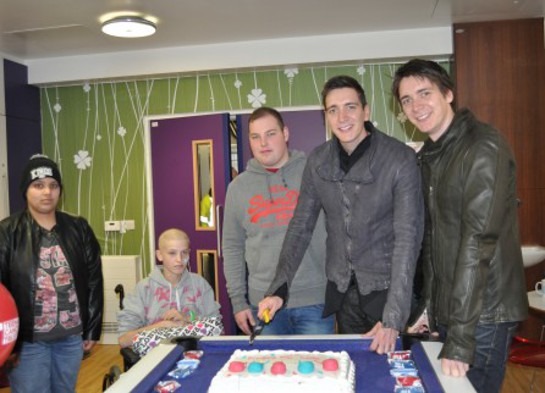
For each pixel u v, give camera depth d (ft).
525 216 12.60
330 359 4.42
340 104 5.74
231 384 4.15
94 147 15.30
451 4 11.37
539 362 7.54
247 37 13.39
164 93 14.88
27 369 7.45
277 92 14.33
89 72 14.49
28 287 7.34
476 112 12.69
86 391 10.77
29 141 14.93
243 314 7.68
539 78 12.51
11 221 7.51
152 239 14.90
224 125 13.78
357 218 5.86
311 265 7.25
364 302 5.91
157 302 7.69
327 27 12.76
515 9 11.79
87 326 8.21
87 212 15.42
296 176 7.54
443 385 4.08
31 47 13.60
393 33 13.20
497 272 4.74
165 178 14.62
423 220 5.55
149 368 4.74
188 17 11.66
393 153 5.68
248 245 7.72
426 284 5.60
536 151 12.55
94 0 10.46
